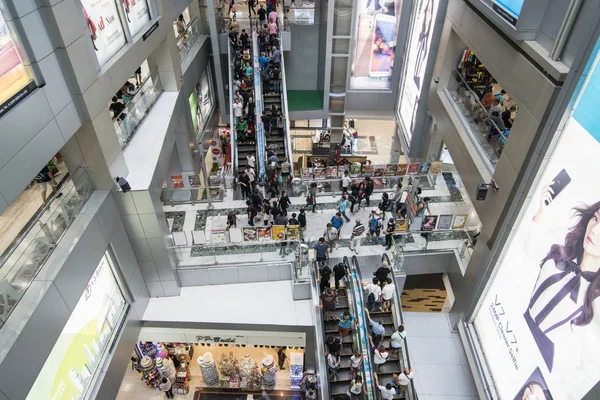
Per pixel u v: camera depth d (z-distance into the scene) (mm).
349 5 23516
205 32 26922
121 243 13336
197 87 24656
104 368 12336
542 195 9922
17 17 8172
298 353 19266
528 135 10609
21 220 11773
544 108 9852
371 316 14453
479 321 13875
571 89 8664
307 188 18969
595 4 8430
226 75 28281
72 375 10773
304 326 15227
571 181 8719
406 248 16703
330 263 16297
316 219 18094
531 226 10406
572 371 8320
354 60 25547
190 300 16016
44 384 9523
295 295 15938
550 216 9492
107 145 11914
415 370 14883
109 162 12070
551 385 9133
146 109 16875
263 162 18703
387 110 27422
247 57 24188
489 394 12375
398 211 17219
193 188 17984
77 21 10078
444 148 20922
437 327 16312
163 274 15367
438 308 17734
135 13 14469
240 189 19016
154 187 13547
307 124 29594
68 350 10586
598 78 7953
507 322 11633
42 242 9758
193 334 15836
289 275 16703
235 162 19312
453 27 16391
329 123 28547
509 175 11594
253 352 20703
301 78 29453
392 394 11969
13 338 8164
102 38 11922
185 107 20828
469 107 16234
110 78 12000
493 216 12578
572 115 8844
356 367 12828
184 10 22422
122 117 14750
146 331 15711
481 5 12945
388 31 24328
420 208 16328
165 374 18438
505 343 11750
